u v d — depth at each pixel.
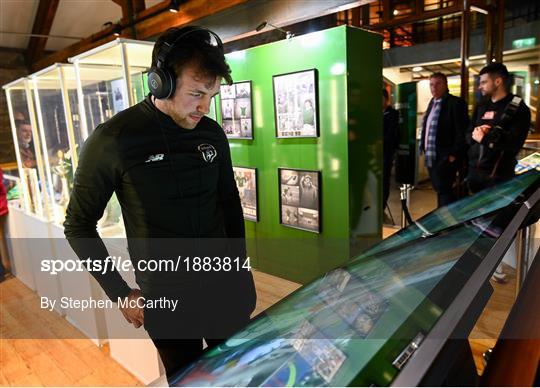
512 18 5.92
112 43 1.61
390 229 3.98
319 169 2.56
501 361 0.62
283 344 0.60
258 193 3.04
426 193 5.37
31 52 7.49
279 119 2.70
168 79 0.98
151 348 1.89
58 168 2.39
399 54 6.89
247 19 3.21
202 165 1.14
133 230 1.12
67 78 2.08
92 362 2.21
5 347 2.40
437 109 3.40
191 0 3.63
